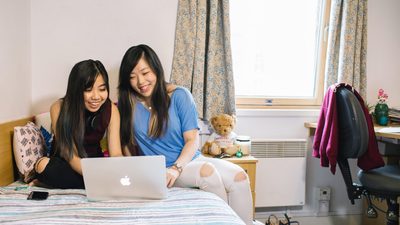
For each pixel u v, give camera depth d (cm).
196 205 110
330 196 245
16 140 151
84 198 121
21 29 179
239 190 151
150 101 160
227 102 219
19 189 133
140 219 97
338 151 176
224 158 192
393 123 233
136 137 161
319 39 243
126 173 114
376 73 245
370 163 171
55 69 199
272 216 229
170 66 213
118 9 205
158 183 115
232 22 233
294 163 229
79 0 199
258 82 243
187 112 161
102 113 152
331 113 175
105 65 205
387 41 245
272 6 238
